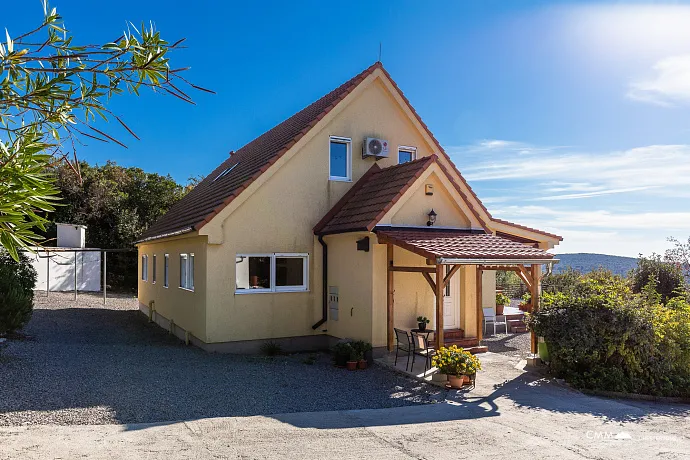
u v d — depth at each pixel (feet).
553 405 30.22
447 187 44.34
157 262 65.31
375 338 40.81
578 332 35.63
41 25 9.04
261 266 45.50
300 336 46.60
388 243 39.99
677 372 37.42
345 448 21.20
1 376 29.55
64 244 101.24
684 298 45.24
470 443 22.52
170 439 21.26
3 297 42.14
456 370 33.40
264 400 29.01
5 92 9.23
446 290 46.78
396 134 53.47
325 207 48.52
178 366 36.55
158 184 123.65
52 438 20.63
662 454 22.13
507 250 39.47
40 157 9.23
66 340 48.49
